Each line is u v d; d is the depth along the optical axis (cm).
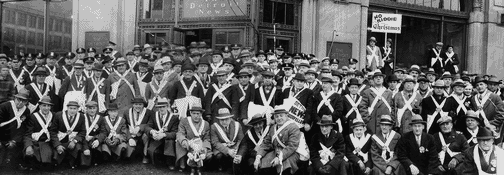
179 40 1664
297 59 1333
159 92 1157
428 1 2123
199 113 1002
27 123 1026
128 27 1684
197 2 1650
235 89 1079
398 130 1075
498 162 880
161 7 1689
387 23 1733
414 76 1312
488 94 1139
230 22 1608
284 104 1006
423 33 2098
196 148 974
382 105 1073
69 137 1026
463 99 1091
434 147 935
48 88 1223
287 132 952
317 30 1780
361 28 1844
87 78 1204
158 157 1073
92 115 1057
